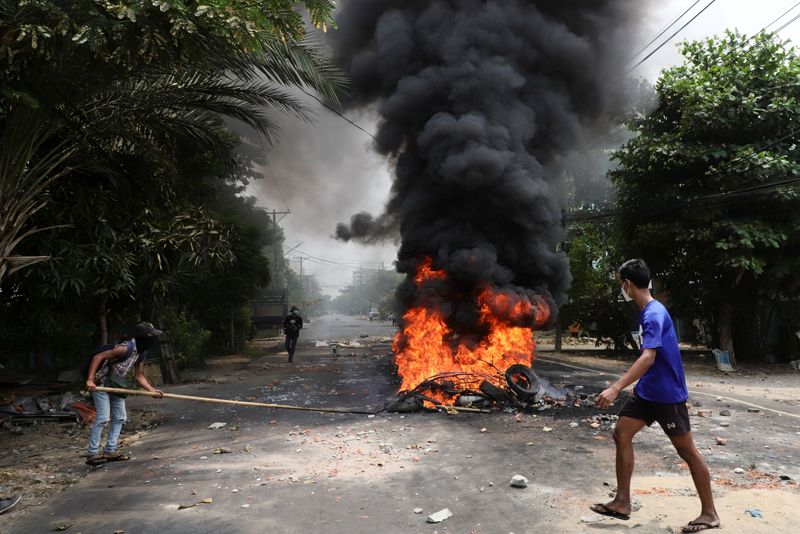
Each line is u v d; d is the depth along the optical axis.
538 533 3.14
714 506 3.30
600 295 17.38
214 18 4.00
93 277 7.79
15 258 5.59
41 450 5.68
